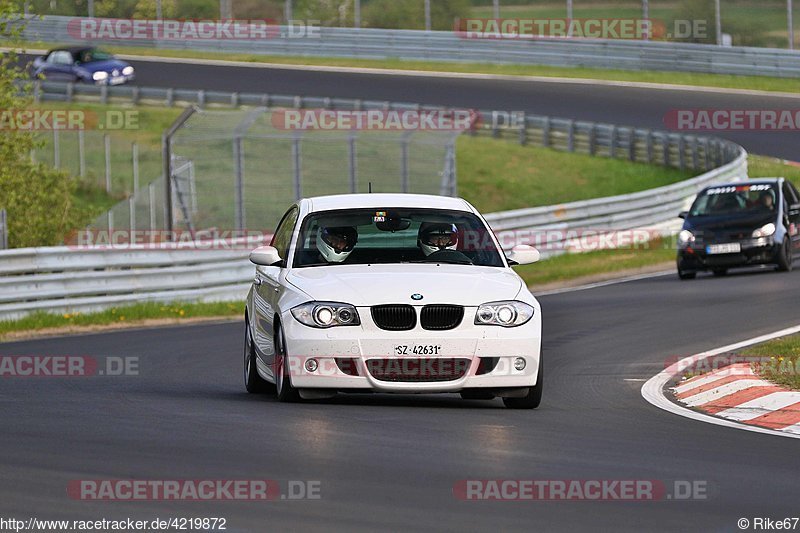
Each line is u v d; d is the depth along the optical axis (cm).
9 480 2333
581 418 3309
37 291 6644
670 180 14512
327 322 3331
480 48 19875
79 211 11125
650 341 5234
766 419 3347
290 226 3866
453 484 2339
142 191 12938
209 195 13662
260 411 3294
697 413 3475
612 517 2103
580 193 14550
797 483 2428
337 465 2508
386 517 2062
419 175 14175
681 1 19675
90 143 15988
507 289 3447
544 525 2034
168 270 7369
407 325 3338
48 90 18200
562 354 4959
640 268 9038
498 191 14662
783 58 17512
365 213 3769
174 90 17388
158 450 2670
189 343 5584
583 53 19062
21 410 3362
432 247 3662
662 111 16250
